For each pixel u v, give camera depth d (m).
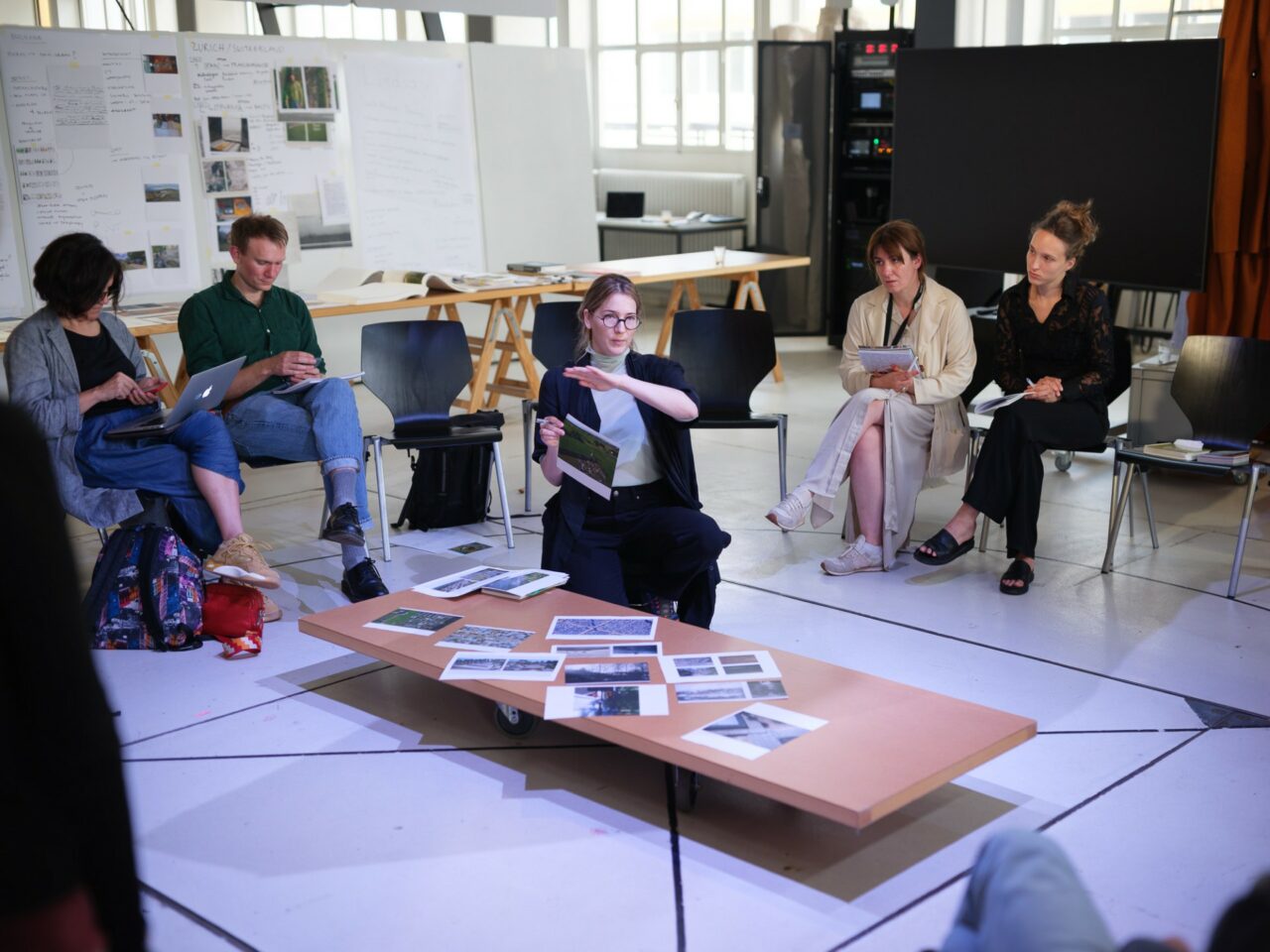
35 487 1.01
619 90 11.33
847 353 4.74
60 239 4.01
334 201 7.38
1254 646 3.78
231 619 3.85
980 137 6.28
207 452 4.07
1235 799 2.86
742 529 5.03
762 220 9.57
